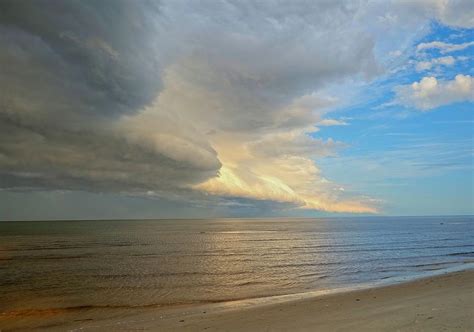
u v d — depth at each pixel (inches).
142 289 971.3
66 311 724.0
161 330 509.7
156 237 3567.9
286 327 478.9
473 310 504.7
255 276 1190.9
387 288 830.5
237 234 4234.7
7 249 2228.1
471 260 1499.8
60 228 5615.2
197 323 543.2
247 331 471.8
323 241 2933.1
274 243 2795.3
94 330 540.1
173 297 857.5
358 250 2076.8
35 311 726.5
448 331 401.1
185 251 2159.2
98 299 842.2
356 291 813.9
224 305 731.4
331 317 523.8
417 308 541.6
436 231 4362.7
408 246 2304.4
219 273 1268.5
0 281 1119.0
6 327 597.0
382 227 5866.1
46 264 1540.4
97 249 2253.9
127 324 573.6
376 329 426.6
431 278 960.9
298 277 1148.5
